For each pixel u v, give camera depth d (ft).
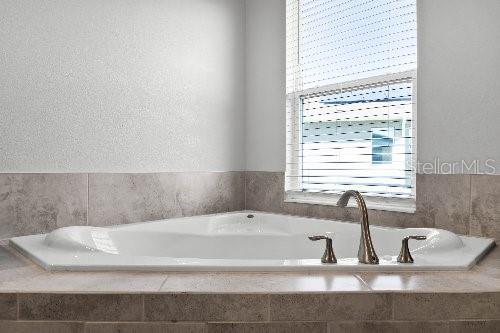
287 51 10.18
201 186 10.05
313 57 9.88
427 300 4.28
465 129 7.26
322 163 9.68
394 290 4.29
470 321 4.30
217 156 10.41
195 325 4.23
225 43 10.61
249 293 4.22
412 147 8.07
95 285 4.43
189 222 8.84
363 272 4.98
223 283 4.50
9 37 7.37
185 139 9.79
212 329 4.24
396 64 8.35
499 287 4.40
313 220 8.77
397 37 8.31
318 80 9.69
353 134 9.09
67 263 5.07
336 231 8.33
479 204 7.09
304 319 4.24
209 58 10.27
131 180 8.86
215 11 10.40
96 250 5.79
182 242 8.63
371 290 4.29
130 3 8.89
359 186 9.00
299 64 10.11
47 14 7.79
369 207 8.54
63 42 7.98
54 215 7.86
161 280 4.62
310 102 9.96
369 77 8.75
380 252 7.52
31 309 4.24
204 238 8.80
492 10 6.92
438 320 4.29
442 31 7.52
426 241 6.40
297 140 10.14
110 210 8.56
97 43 8.42
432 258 5.44
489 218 6.98
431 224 7.68
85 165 8.25
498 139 6.88
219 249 8.86
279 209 10.23
